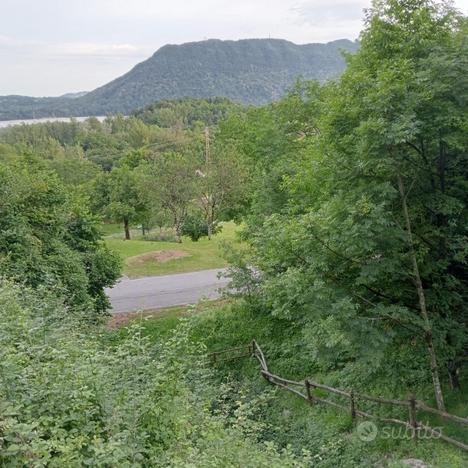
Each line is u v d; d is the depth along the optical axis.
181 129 112.38
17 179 16.55
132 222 48.28
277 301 11.88
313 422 12.75
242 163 36.47
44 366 6.92
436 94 9.50
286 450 7.09
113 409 6.75
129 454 6.07
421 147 10.44
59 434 5.84
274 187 20.58
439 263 10.70
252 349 17.73
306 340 13.05
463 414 10.65
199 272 28.62
